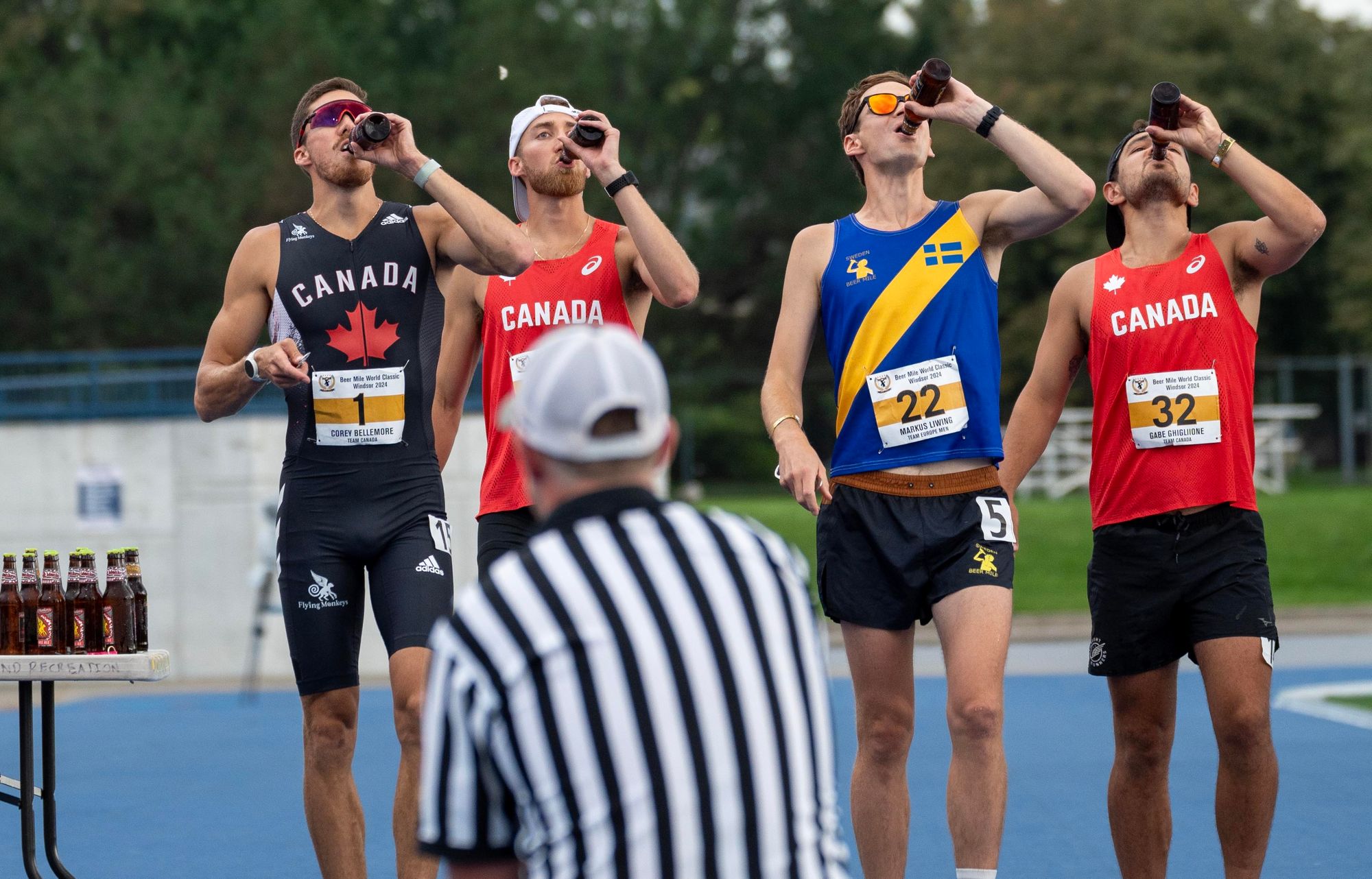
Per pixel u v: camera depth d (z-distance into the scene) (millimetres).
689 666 6000
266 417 38375
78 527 38500
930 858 16266
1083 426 77875
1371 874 15031
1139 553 12508
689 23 129000
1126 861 12844
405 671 12141
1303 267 103062
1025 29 101562
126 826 18812
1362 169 96312
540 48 107062
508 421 6527
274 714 31000
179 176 95062
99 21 113812
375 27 106438
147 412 40688
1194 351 12477
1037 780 21094
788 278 12844
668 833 5867
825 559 12508
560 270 13414
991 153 98625
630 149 121812
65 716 31703
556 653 5961
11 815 19578
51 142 94125
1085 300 13062
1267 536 58406
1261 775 12078
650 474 6453
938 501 12141
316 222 12867
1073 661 38625
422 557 12555
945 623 11922
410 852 12008
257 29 103000
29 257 95250
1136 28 100562
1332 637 43281
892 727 12297
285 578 12688
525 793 6016
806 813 6141
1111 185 13211
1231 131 100438
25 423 38562
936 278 12344
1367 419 90375
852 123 12773
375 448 12648
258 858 16703
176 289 94500
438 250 12969
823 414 113500
